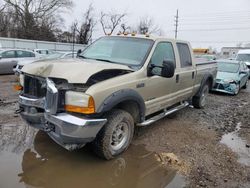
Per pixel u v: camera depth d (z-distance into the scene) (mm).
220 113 7539
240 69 11898
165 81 5105
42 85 3818
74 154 4250
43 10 44812
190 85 6469
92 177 3666
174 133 5520
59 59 4473
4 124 5375
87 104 3486
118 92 3869
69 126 3459
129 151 4496
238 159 4484
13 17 42094
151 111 4973
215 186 3600
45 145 4504
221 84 10750
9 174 3576
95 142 3930
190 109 7742
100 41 5449
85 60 4508
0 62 13977
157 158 4316
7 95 8195
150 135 5312
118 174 3779
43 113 3836
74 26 46625
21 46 32156
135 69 4441
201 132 5730
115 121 3961
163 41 5223
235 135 5711
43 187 3359
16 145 4445
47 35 44812
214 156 4535
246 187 3623
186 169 4020
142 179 3693
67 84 3580
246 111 8039
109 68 3922
